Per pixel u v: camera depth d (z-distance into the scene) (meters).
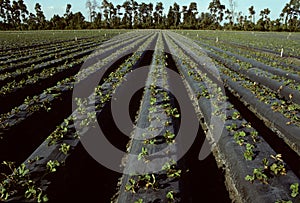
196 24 102.00
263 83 14.03
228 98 11.51
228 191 6.25
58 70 15.13
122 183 6.08
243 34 58.38
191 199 5.81
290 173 5.72
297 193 5.02
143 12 116.38
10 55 22.12
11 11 100.88
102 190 6.45
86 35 51.47
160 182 5.47
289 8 94.31
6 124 7.94
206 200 6.10
